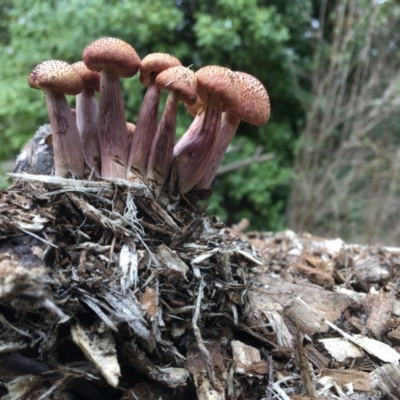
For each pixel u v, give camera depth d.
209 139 0.26
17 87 0.91
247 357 0.24
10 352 0.19
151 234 0.24
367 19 0.85
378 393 0.24
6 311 0.20
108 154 0.26
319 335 0.29
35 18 0.95
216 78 0.23
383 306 0.32
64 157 0.25
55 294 0.20
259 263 0.26
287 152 1.13
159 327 0.22
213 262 0.24
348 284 0.38
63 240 0.22
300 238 0.52
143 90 0.91
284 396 0.22
